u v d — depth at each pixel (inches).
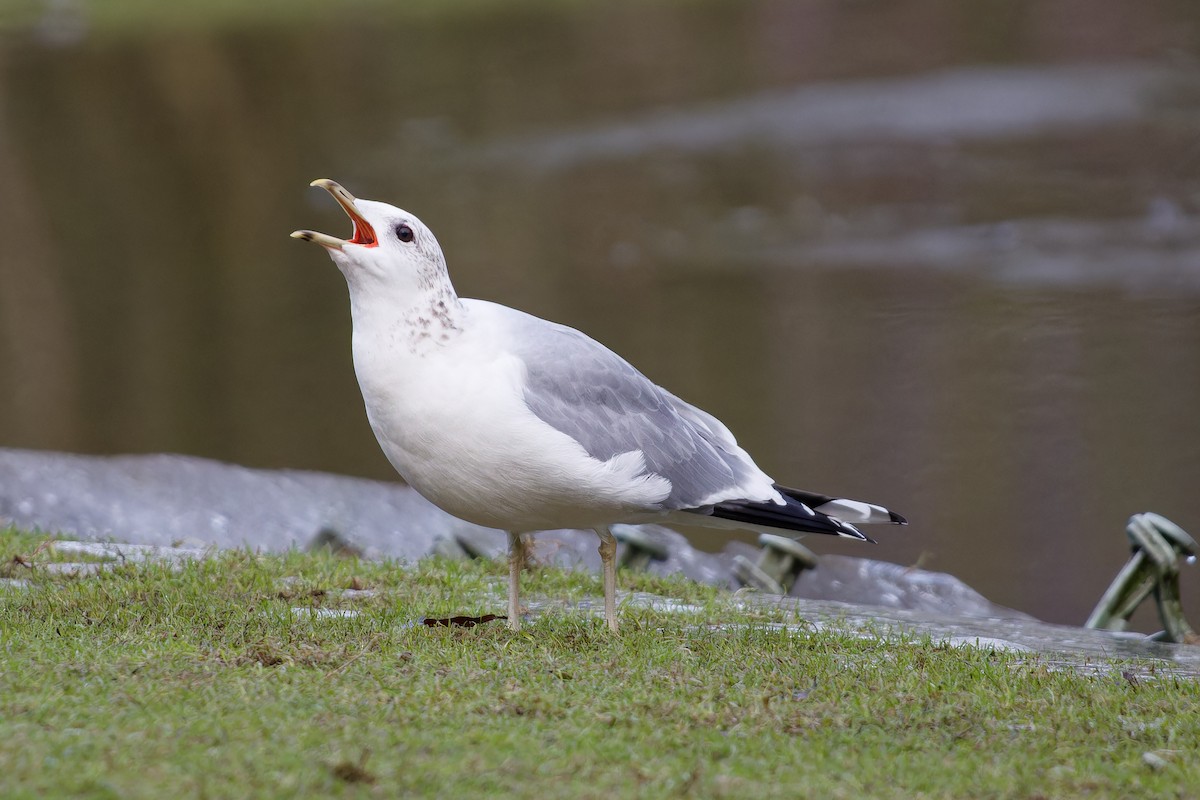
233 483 500.4
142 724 182.1
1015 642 289.3
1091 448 636.1
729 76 1739.7
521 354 250.2
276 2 2145.7
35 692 196.2
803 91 1641.2
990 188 1228.5
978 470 615.5
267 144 1454.2
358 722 188.9
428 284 244.1
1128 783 185.8
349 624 251.8
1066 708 216.8
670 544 462.3
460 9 2146.9
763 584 378.0
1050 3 1993.1
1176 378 725.9
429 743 182.2
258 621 250.7
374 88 1699.1
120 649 225.0
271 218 1197.1
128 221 1182.9
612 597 264.5
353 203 245.0
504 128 1518.2
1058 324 837.8
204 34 1961.1
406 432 246.5
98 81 1690.5
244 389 782.5
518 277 1006.4
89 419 727.7
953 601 447.2
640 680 221.8
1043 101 1525.6
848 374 759.7
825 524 270.7
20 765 164.9
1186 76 1601.9
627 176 1309.1
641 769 177.5
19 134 1467.8
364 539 469.7
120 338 880.9
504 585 315.9
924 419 682.8
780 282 972.6
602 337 844.0
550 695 208.1
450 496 252.1
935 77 1667.1
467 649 235.5
